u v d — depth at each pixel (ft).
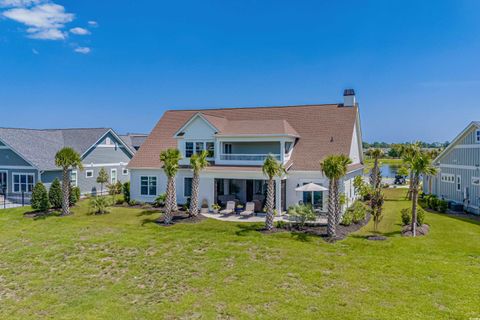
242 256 54.19
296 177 87.86
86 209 93.25
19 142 110.83
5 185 109.09
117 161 140.56
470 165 92.58
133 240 64.34
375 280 44.01
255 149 98.22
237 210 89.81
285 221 76.07
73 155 87.71
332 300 38.60
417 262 50.21
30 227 75.66
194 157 79.71
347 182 94.63
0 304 39.45
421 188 147.02
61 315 36.52
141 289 42.80
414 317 34.65
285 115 107.34
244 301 38.73
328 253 54.90
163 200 95.91
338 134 96.07
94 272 49.06
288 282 43.83
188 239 64.23
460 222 77.87
